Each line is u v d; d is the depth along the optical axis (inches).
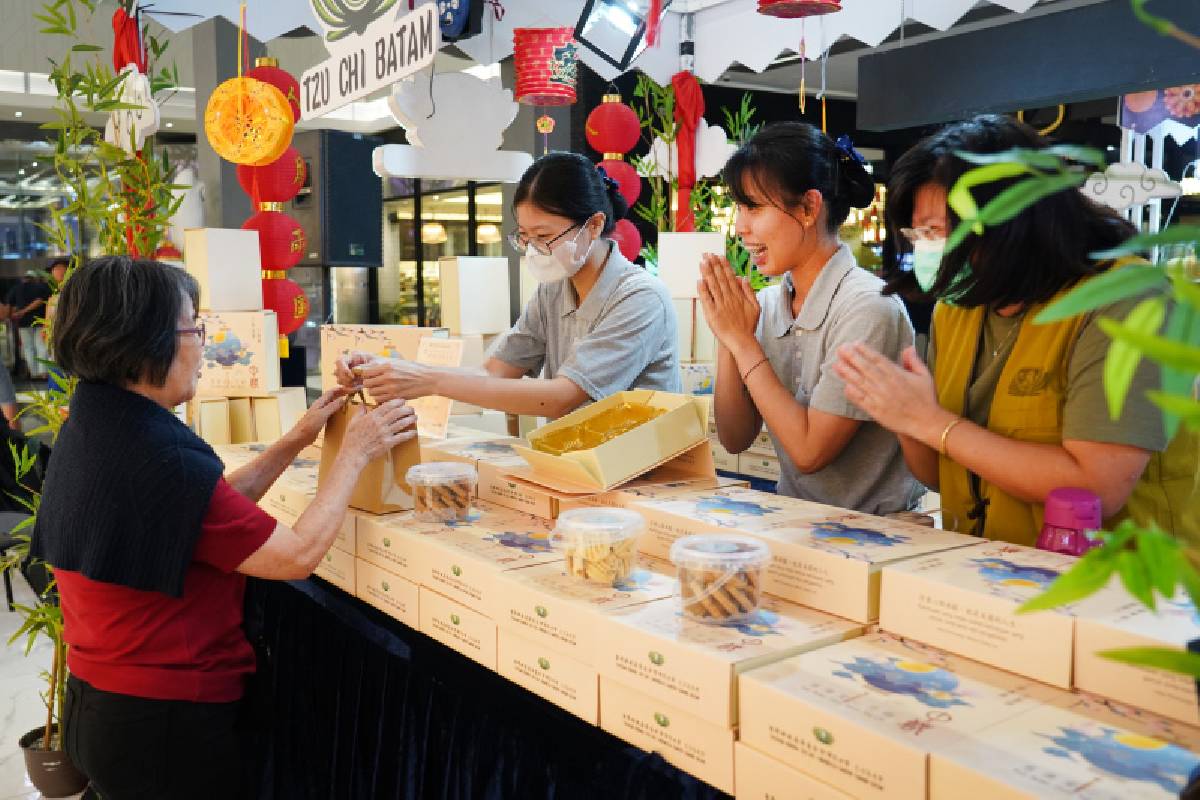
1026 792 34.3
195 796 70.4
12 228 343.9
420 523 73.1
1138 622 41.9
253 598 94.3
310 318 364.8
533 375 103.3
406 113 115.8
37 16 111.0
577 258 86.0
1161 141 182.4
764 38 138.6
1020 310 58.6
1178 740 38.3
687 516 61.9
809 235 72.4
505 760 61.8
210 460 67.1
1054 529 52.5
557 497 70.3
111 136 127.9
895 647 48.6
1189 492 58.2
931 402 58.5
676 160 151.6
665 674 48.4
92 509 64.6
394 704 74.0
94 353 66.0
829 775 40.9
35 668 158.6
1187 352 18.4
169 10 111.3
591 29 115.7
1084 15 106.7
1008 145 54.2
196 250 121.5
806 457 70.3
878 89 126.8
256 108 118.2
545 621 56.2
